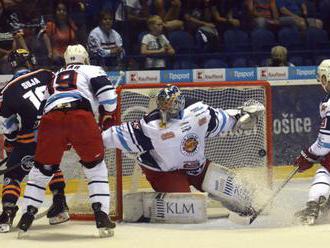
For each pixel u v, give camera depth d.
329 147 10.11
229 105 12.23
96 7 17.78
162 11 18.55
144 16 18.16
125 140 10.07
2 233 9.77
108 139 10.09
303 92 16.14
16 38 16.22
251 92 12.09
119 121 11.18
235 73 15.86
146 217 10.62
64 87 9.48
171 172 10.59
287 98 16.02
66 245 8.67
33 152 10.22
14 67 10.55
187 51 18.33
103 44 16.75
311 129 16.19
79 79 9.52
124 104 11.55
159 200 10.46
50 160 9.28
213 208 11.91
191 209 10.32
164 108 9.95
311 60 18.50
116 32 17.00
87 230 9.88
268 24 19.58
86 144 9.18
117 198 10.75
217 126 10.34
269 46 19.03
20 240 9.12
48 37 16.62
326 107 10.10
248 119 10.45
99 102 9.68
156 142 10.07
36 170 9.34
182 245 8.42
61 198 10.37
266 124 11.95
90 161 9.19
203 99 12.24
